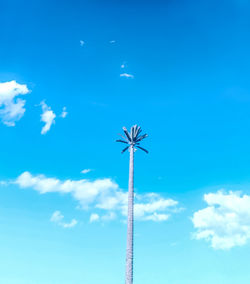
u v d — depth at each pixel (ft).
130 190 88.53
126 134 99.55
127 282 74.74
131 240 80.02
